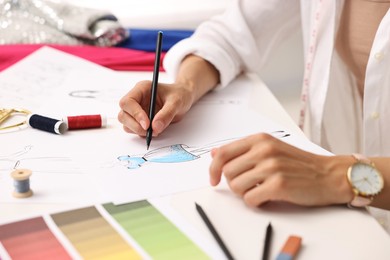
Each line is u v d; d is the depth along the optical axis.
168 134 0.70
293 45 1.38
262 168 0.52
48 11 1.15
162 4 1.32
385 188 0.54
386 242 0.47
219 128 0.72
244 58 0.98
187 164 0.61
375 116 0.82
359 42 0.89
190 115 0.77
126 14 1.31
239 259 0.44
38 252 0.44
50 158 0.62
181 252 0.45
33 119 0.70
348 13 0.90
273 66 1.41
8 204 0.52
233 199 0.54
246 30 0.98
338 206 0.53
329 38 0.91
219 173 0.55
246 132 0.71
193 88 0.81
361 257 0.45
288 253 0.44
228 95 0.88
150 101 0.71
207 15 1.32
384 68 0.80
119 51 1.10
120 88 0.89
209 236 0.47
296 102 1.37
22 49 1.05
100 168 0.59
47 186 0.55
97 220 0.49
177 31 1.24
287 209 0.52
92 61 1.03
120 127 0.72
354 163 0.54
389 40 0.78
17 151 0.63
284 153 0.54
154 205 0.52
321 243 0.46
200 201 0.53
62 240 0.46
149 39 1.16
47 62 1.00
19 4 1.17
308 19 0.96
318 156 0.56
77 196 0.53
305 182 0.52
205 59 0.90
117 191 0.54
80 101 0.82
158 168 0.60
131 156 0.63
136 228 0.48
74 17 1.15
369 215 0.51
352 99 1.02
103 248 0.45
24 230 0.47
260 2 0.99
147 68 1.01
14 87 0.87
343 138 1.04
